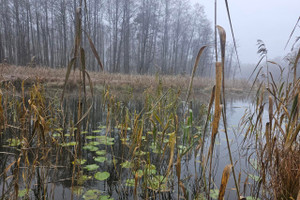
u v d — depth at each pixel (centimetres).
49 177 194
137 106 516
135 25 2262
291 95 151
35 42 2055
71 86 731
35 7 2008
